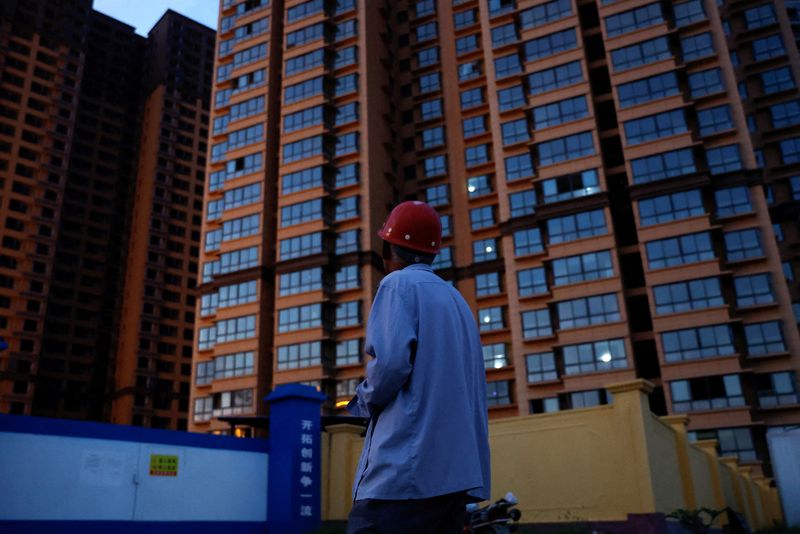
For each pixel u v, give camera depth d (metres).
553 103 45.12
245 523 12.12
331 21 55.62
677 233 39.06
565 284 40.75
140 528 10.55
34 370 72.31
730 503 18.03
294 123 52.66
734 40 53.94
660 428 12.14
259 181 52.75
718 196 39.75
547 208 42.78
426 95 56.72
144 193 90.19
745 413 34.41
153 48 100.06
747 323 37.09
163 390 80.81
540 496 11.74
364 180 49.53
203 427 48.31
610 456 11.21
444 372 1.89
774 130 50.31
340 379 45.12
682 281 38.06
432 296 1.99
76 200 87.56
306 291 47.28
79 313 83.38
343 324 46.38
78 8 90.81
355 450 14.26
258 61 57.19
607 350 38.31
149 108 96.12
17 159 78.38
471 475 1.80
